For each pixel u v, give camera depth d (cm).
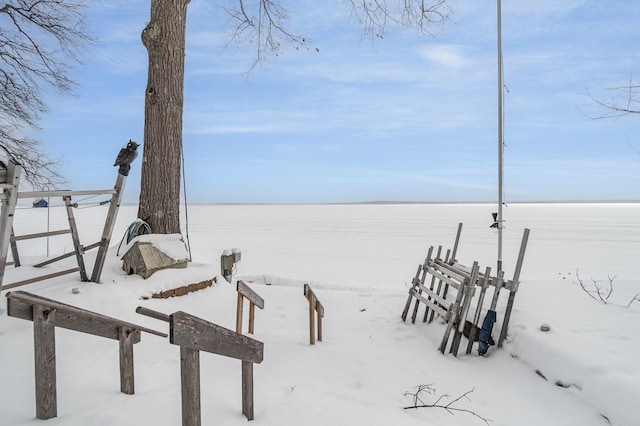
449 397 393
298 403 327
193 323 212
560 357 406
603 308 500
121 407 272
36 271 585
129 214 5856
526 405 379
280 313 706
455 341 516
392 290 951
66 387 306
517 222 4531
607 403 339
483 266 1573
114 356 385
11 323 434
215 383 350
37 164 1001
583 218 5359
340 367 452
